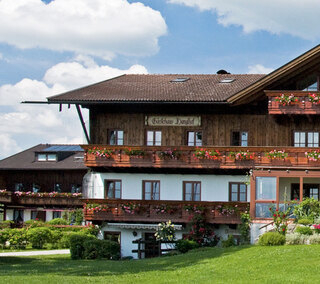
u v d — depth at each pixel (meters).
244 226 29.62
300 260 20.94
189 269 21.48
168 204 31.86
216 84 36.25
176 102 32.56
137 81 38.00
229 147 31.77
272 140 33.12
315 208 28.28
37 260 28.67
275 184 29.52
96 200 32.62
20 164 57.81
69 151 58.84
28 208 54.22
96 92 34.69
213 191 33.16
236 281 18.48
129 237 33.03
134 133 34.34
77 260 28.86
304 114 31.55
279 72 31.78
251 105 33.38
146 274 20.92
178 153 32.28
